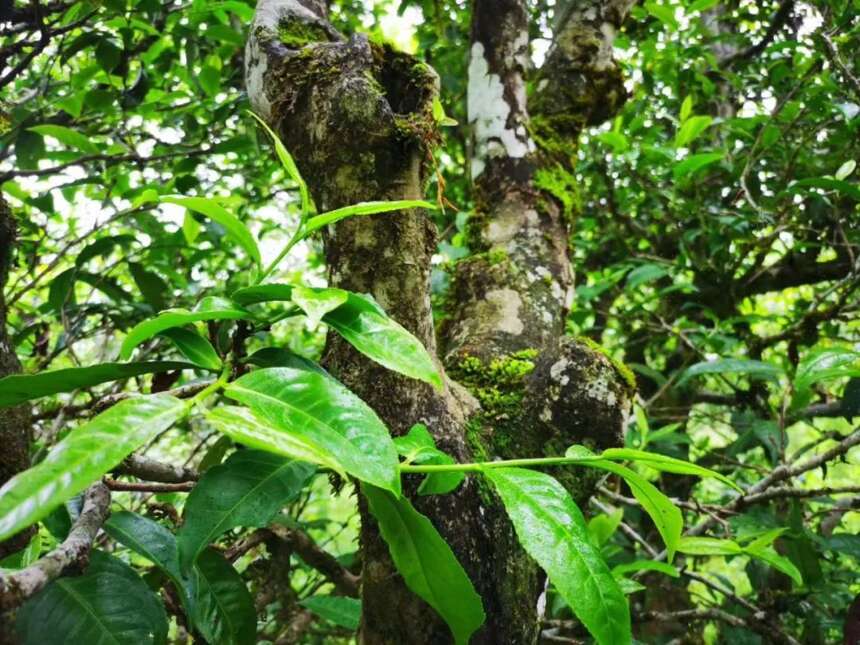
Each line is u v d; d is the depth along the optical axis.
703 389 2.42
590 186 2.38
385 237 0.81
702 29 2.13
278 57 0.89
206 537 0.66
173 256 1.82
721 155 1.67
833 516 2.04
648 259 2.22
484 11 1.40
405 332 0.59
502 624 0.79
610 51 1.51
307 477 0.73
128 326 1.57
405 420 0.80
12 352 0.94
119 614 0.61
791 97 1.98
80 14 1.54
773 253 2.48
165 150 1.92
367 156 0.80
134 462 0.78
